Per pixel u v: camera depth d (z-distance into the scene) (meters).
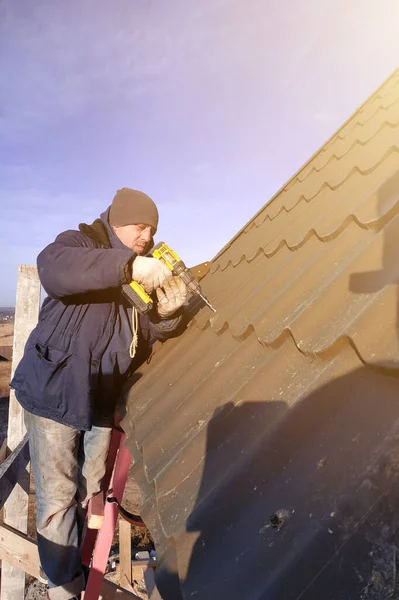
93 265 2.23
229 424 1.53
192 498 1.33
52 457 2.59
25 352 2.62
